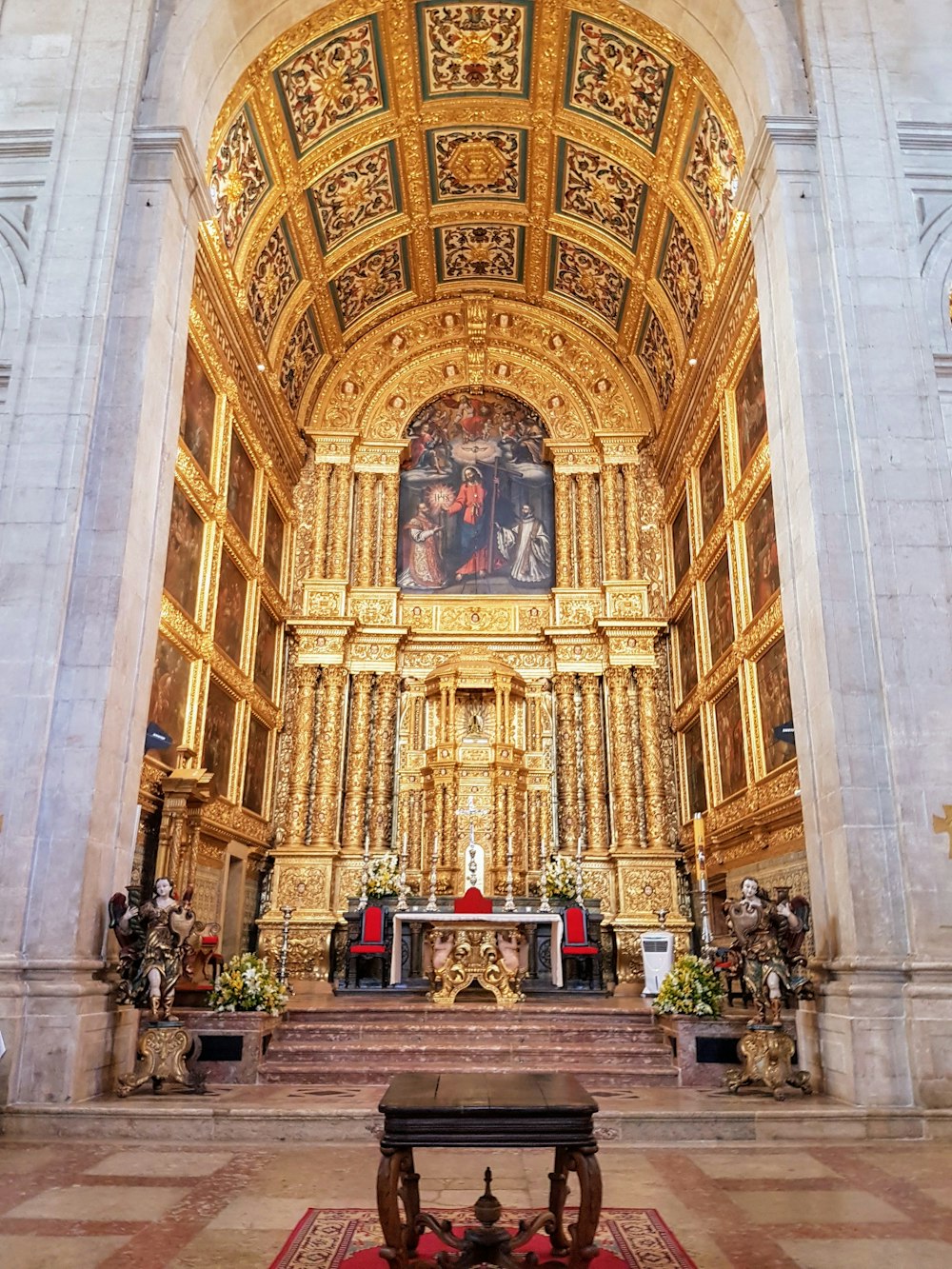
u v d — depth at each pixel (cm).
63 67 1004
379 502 1891
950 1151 659
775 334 986
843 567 855
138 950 811
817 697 857
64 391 875
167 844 1130
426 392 1953
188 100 1024
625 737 1720
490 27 1412
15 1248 427
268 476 1650
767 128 982
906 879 773
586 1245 392
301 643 1753
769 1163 621
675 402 1675
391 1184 388
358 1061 920
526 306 1969
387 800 1705
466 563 1888
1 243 936
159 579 927
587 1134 400
